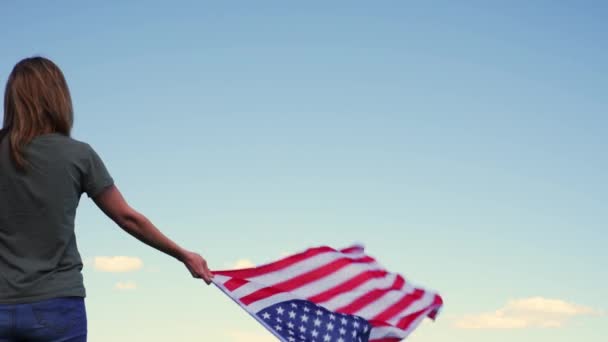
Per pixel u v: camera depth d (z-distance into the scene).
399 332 6.14
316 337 5.79
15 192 3.97
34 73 4.15
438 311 6.46
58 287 3.92
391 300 6.25
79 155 4.12
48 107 4.14
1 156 4.03
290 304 5.77
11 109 4.15
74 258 4.07
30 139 4.04
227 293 5.52
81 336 4.01
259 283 5.71
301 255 5.98
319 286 5.93
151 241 4.52
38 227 3.95
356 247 6.29
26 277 3.88
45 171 4.00
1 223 3.97
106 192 4.25
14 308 3.85
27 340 3.90
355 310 6.04
